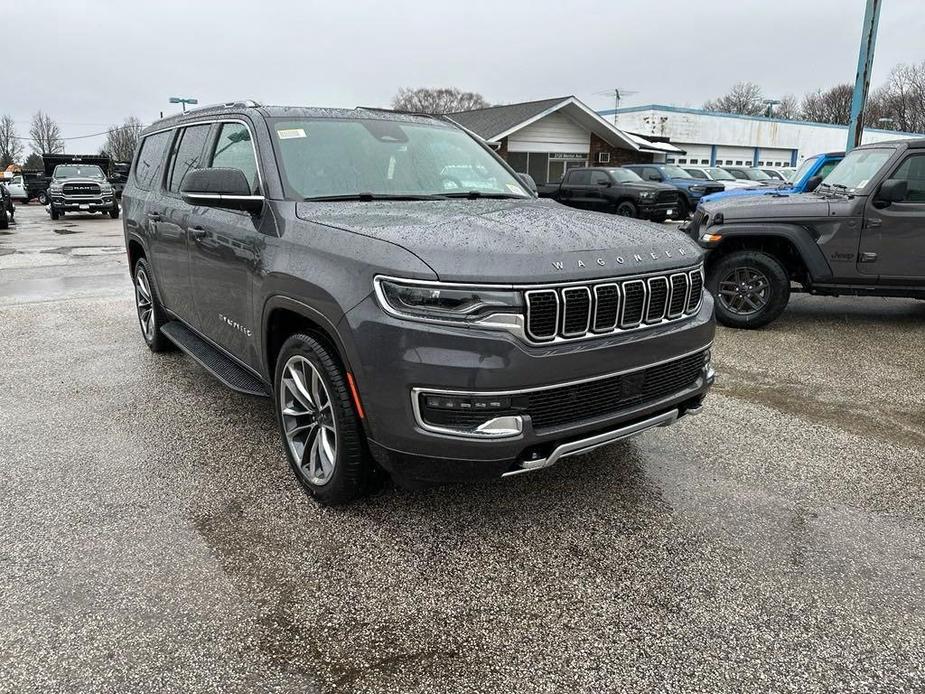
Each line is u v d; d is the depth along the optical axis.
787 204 6.73
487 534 3.03
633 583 2.68
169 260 4.79
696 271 3.18
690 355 3.11
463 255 2.57
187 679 2.18
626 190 20.19
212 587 2.64
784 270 6.75
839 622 2.46
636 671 2.22
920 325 7.16
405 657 2.29
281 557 2.84
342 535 3.01
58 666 2.22
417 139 4.21
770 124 42.31
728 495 3.39
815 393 4.95
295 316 3.31
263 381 3.70
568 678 2.20
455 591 2.63
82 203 24.48
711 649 2.32
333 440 3.15
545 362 2.58
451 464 2.63
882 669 2.23
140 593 2.60
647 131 38.94
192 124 4.75
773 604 2.56
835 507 3.28
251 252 3.46
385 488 3.41
